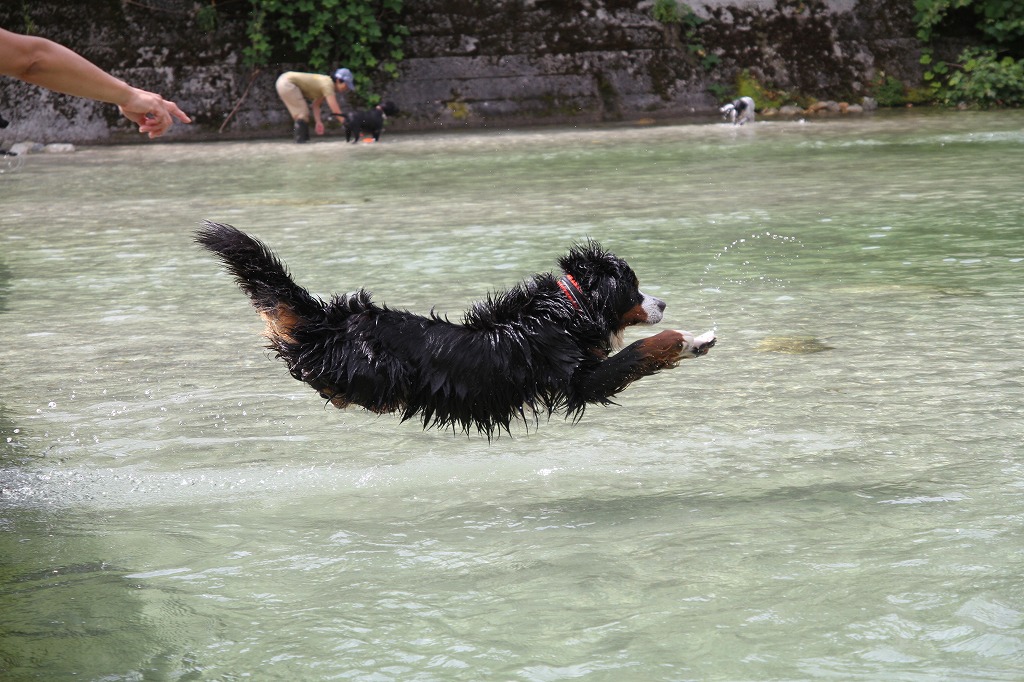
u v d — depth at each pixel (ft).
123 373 20.30
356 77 86.38
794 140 66.69
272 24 86.94
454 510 13.47
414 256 31.27
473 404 14.08
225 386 19.38
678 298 25.25
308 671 9.36
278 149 73.36
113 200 47.88
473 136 79.20
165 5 85.35
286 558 11.98
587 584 10.98
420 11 89.20
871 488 13.64
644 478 14.49
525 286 14.61
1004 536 11.78
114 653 9.78
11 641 10.07
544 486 14.33
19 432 17.07
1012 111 84.79
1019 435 15.44
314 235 36.01
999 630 9.62
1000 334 21.15
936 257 29.04
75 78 12.35
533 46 90.27
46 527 13.19
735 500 13.47
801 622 9.95
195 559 12.02
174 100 84.53
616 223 36.65
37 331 23.75
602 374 13.98
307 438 16.61
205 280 29.27
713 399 17.95
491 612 10.42
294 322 14.24
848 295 25.07
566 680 9.04
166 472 15.23
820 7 95.50
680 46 93.09
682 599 10.55
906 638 9.55
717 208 39.50
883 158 54.44
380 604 10.69
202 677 9.31
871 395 17.74
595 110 89.81
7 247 35.55
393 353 14.06
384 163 61.67
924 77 94.99
